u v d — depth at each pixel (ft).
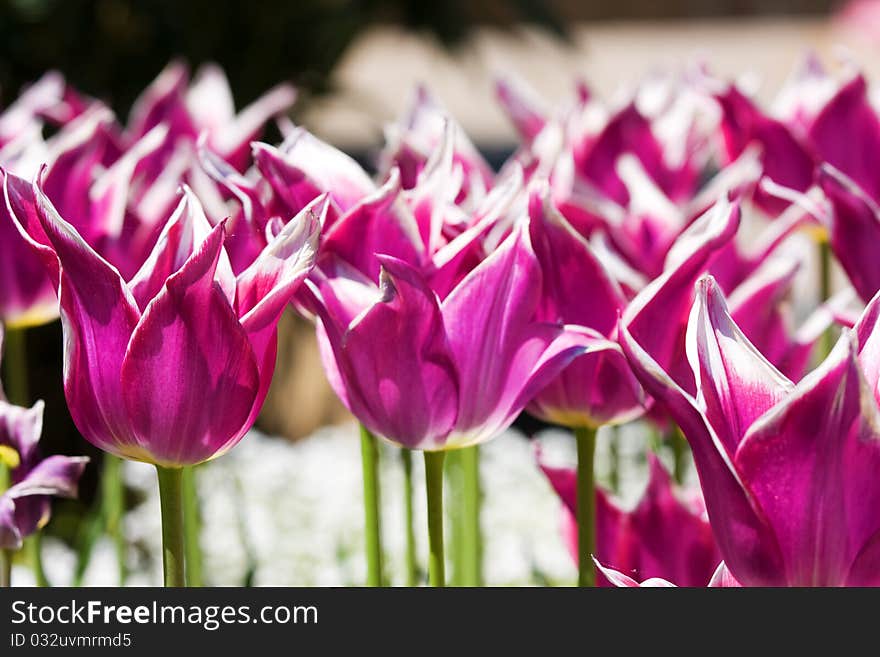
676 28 28.04
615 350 2.82
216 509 5.76
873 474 2.51
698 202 3.34
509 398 2.78
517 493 6.14
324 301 2.76
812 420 2.50
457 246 2.78
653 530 2.96
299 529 5.78
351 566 5.29
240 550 5.46
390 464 6.45
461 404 2.77
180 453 2.68
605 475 5.63
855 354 2.49
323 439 7.36
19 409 2.96
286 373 9.00
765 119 3.35
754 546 2.53
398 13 10.50
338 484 6.15
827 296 3.64
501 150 19.02
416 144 3.10
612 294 2.86
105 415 2.68
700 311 2.57
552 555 5.22
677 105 3.62
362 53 12.44
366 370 2.76
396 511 5.79
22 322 3.33
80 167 3.12
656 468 2.96
